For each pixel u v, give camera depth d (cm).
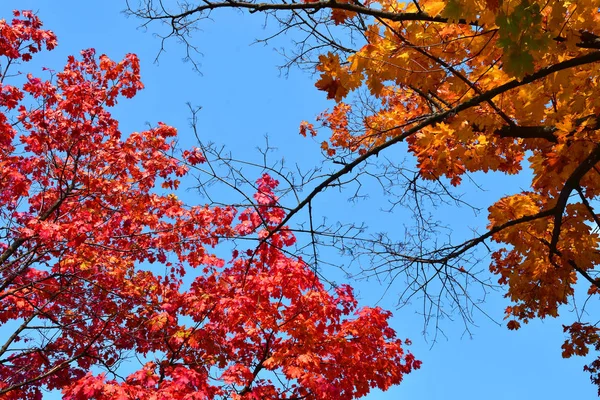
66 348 885
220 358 794
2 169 805
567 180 499
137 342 845
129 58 904
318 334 745
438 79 454
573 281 703
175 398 671
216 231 900
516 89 491
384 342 770
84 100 865
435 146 533
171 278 941
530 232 598
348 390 738
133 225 944
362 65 421
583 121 452
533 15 302
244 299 736
